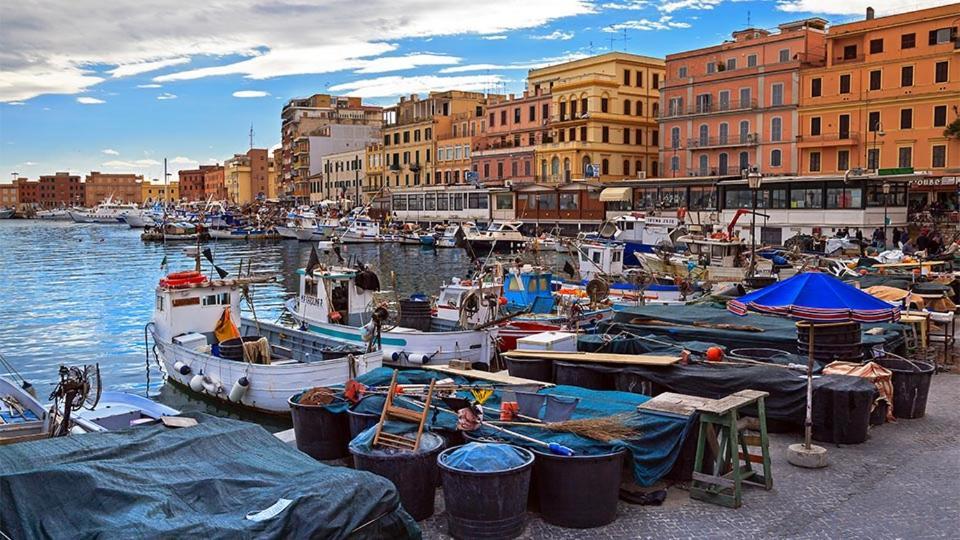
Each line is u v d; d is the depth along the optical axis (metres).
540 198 85.75
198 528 6.83
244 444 8.86
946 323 18.64
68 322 36.81
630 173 90.69
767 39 75.19
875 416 13.55
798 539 9.23
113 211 165.75
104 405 15.90
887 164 67.19
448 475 9.19
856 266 36.47
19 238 107.88
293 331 23.64
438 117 111.69
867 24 67.88
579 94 89.56
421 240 83.38
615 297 31.17
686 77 81.12
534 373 15.01
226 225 104.81
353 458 10.33
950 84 63.53
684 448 10.63
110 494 7.34
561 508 9.49
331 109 160.00
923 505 10.16
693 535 9.34
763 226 60.34
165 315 23.23
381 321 19.95
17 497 7.18
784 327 17.94
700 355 15.55
